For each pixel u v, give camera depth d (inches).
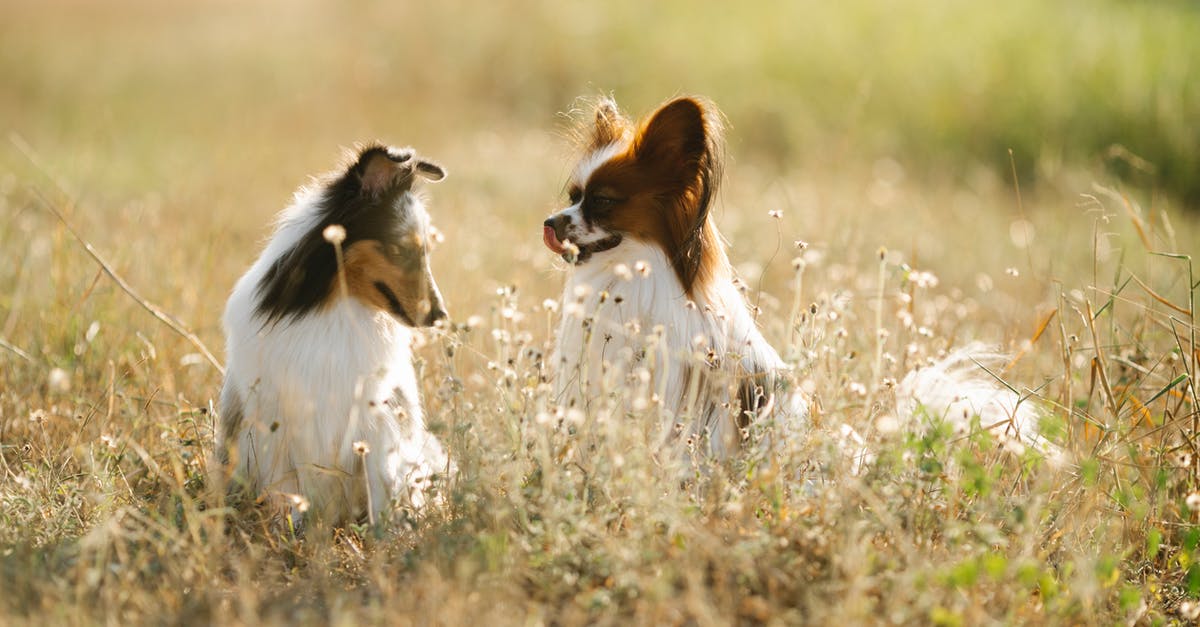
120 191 763.4
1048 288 562.3
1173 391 383.2
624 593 262.5
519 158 933.8
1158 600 304.7
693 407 347.9
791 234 707.4
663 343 335.6
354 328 327.0
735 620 255.6
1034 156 1010.7
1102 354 401.4
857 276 542.3
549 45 1267.2
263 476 329.1
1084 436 357.7
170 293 498.6
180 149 932.6
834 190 856.3
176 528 294.0
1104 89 1067.9
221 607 263.4
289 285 321.1
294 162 894.4
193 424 366.0
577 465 295.6
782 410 323.3
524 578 273.3
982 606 263.7
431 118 1093.1
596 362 363.3
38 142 955.3
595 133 389.1
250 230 681.6
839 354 362.0
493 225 676.7
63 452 351.3
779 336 446.9
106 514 304.3
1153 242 727.7
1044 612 273.0
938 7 1350.9
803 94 1141.1
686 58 1227.2
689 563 262.7
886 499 288.2
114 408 389.7
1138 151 981.8
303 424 322.0
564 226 364.8
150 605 262.7
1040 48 1195.3
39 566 281.1
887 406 347.3
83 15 1612.9
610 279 367.9
